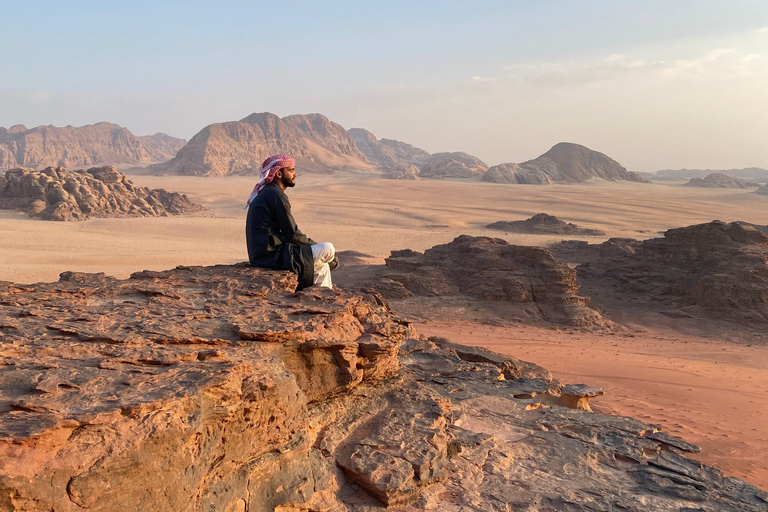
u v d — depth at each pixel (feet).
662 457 29.07
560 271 167.94
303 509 19.97
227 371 17.79
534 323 153.17
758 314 165.58
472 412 31.96
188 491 15.76
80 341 18.99
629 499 24.21
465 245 192.65
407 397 28.71
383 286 168.86
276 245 30.50
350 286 173.06
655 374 90.89
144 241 361.30
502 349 106.63
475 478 24.77
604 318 163.63
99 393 15.43
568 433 30.45
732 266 183.83
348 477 22.94
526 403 34.22
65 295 24.98
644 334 152.97
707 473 27.71
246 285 27.91
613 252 271.90
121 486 14.03
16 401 14.03
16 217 449.89
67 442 13.57
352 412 26.21
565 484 25.14
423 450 24.09
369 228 451.12
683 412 69.77
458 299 166.09
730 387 85.66
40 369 16.48
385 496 21.68
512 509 22.82
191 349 19.86
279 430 19.86
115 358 17.72
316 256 30.68
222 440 17.54
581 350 111.65
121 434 14.34
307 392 24.00
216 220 476.95
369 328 27.96
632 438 30.48
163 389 16.17
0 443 12.44
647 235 432.25
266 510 18.97
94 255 291.58
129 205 524.93
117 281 28.40
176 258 293.23
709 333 159.94
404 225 495.00
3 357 16.94
